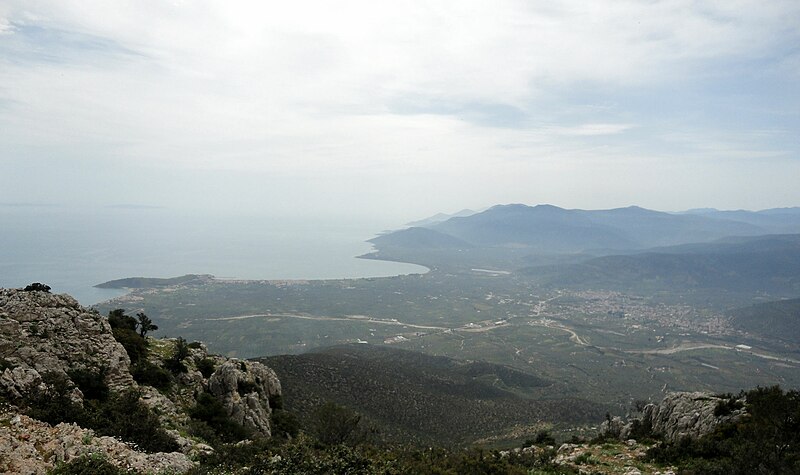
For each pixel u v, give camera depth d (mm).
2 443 18188
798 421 26969
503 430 86938
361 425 64312
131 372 37312
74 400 26422
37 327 33875
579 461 30000
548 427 86688
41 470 16984
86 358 33812
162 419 31734
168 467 20844
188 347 51906
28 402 24250
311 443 29219
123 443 22141
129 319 52312
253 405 44156
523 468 27688
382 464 23469
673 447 29828
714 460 26812
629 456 30812
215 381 44156
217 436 34125
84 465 17719
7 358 29609
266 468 21266
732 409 33312
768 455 23016
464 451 33750
